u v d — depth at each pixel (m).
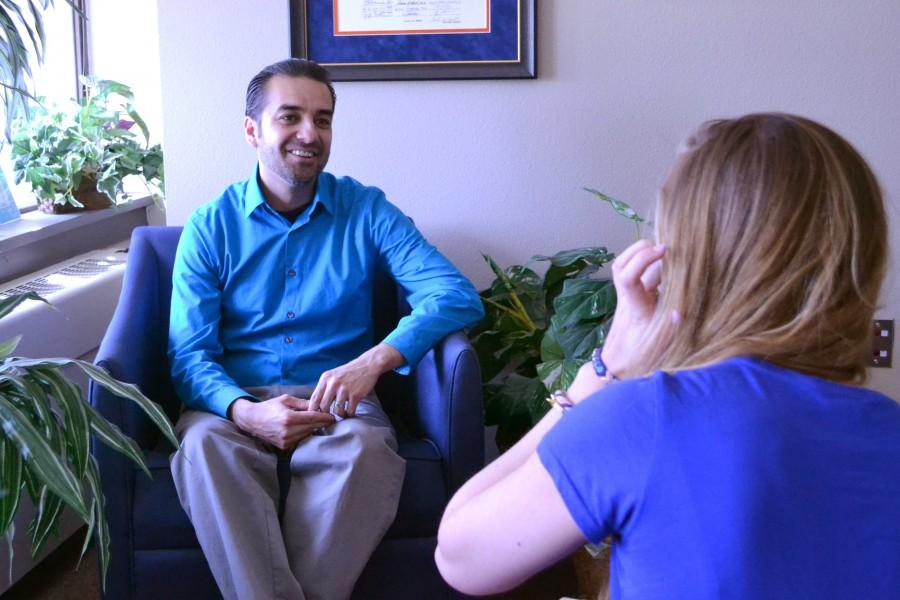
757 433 0.84
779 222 0.88
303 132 2.26
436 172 2.73
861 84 2.62
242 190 2.39
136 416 2.09
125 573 2.03
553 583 2.54
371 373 2.14
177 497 2.01
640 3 2.61
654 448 0.84
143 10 3.32
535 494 0.88
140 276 2.40
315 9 2.65
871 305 0.90
